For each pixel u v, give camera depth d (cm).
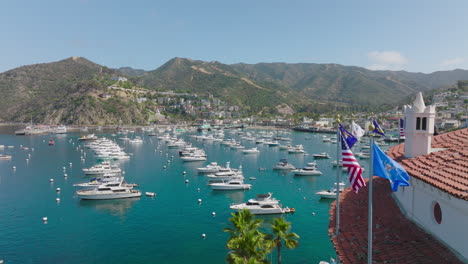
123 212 7188
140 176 10912
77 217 6869
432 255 1766
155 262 4969
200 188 9294
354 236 2253
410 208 2359
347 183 9944
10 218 6806
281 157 15425
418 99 2661
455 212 1725
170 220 6694
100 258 5088
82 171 11562
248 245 2864
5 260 5006
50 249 5394
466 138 2833
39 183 9738
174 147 18462
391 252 1914
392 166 2005
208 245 5541
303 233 6009
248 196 8481
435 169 2105
